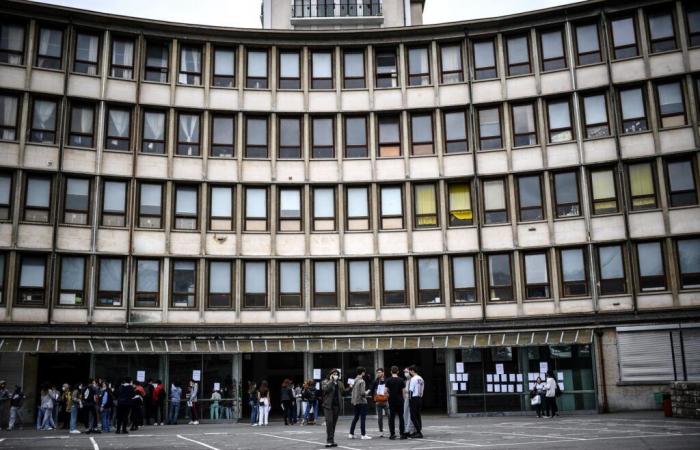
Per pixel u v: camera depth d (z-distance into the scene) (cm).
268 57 3838
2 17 3459
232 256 3609
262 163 3725
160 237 3547
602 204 3550
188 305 3541
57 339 3253
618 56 3625
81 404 2664
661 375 3297
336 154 3772
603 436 1950
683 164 3475
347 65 3869
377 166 3759
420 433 2094
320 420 3300
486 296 3584
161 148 3638
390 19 4641
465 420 3031
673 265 3394
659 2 3581
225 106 3734
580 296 3488
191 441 2178
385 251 3681
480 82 3762
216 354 3466
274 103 3778
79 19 3572
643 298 3409
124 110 3616
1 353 3222
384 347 3466
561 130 3653
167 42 3731
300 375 3944
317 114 3800
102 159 3519
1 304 3256
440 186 3716
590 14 3666
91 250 3431
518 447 1700
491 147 3725
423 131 3794
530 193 3647
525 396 3400
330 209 3741
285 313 3609
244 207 3681
